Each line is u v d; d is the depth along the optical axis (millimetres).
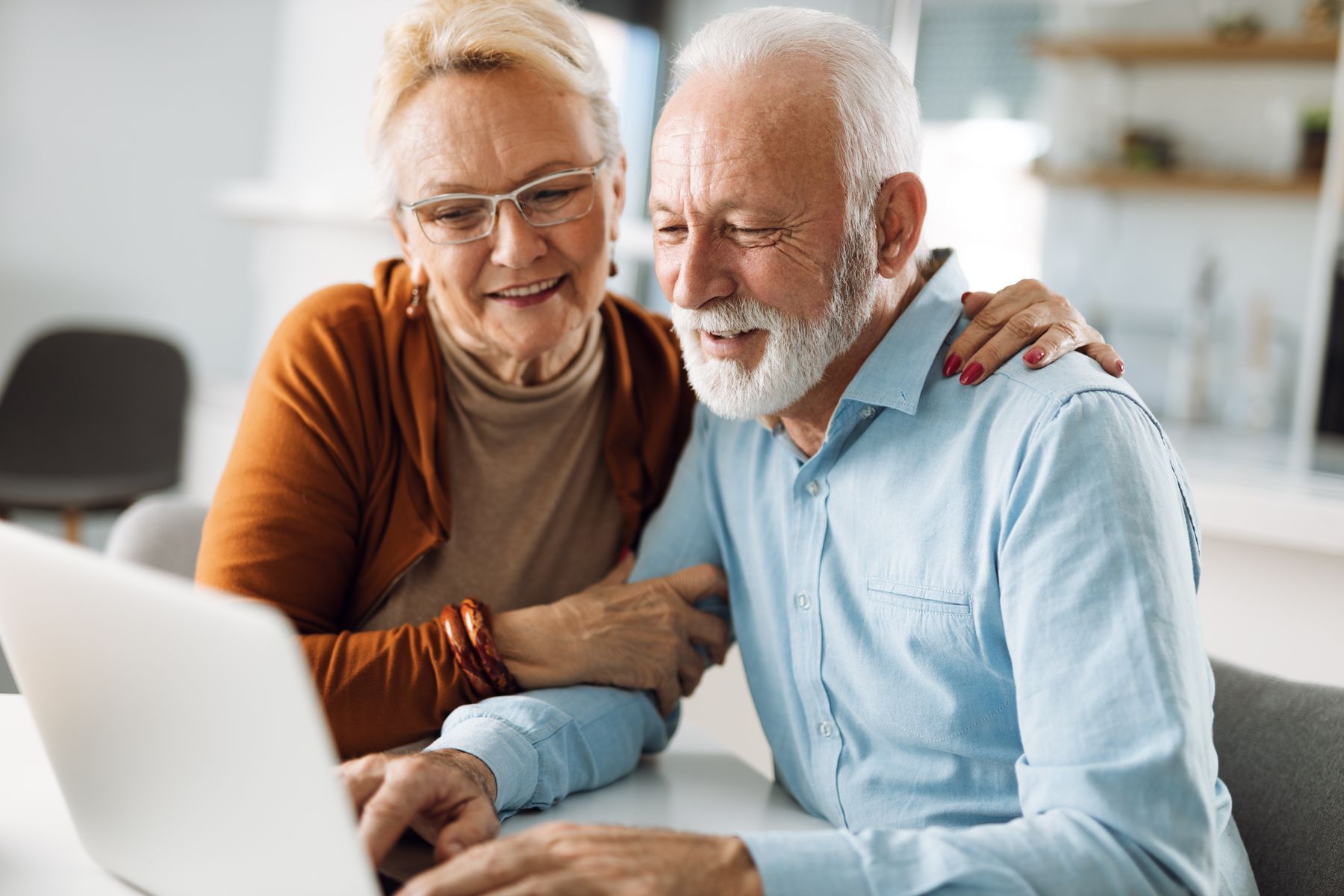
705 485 1370
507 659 1225
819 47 1113
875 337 1183
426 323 1402
